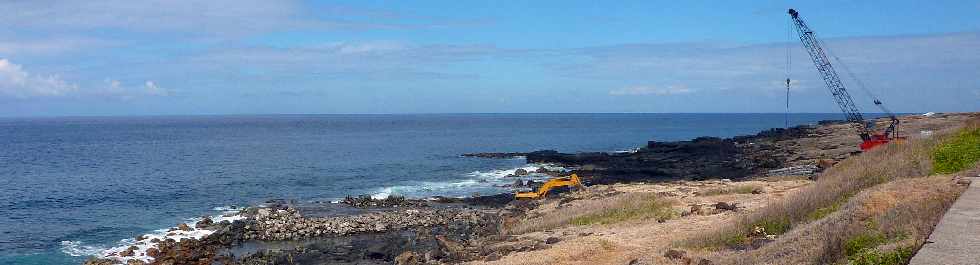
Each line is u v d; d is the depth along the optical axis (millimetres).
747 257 15938
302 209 44281
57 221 42062
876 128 93125
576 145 123250
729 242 19594
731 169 61844
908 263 9617
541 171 69688
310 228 37031
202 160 88375
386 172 72000
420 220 39344
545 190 47500
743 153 76500
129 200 51250
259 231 36438
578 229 26359
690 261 17219
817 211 20234
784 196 29375
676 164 69250
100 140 144750
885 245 12023
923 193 15898
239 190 57250
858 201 16359
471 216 40688
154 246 34094
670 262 17406
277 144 125625
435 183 62406
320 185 61000
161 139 148375
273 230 36531
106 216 43938
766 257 15391
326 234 36562
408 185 61062
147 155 98062
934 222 12547
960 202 13797
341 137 154625
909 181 18703
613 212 29422
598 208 30703
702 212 26734
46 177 67688
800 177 44719
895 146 32781
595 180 60062
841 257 12977
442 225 38594
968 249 9969
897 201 15562
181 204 49250
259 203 49688
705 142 86688
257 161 86312
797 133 102562
